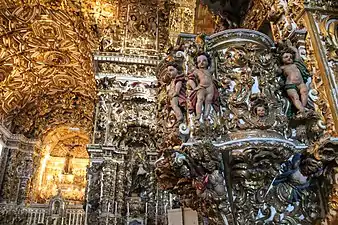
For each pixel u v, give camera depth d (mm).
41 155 19109
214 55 4160
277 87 3969
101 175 10969
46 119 19047
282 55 4148
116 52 12422
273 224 3893
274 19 5242
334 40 4328
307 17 4496
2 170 16750
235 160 3625
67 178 19922
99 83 12164
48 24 13750
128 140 11852
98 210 10500
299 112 3859
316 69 4180
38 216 16141
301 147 3779
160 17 13180
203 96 3764
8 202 16234
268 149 3512
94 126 11727
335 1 4641
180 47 4309
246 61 4047
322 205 3988
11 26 13922
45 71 16578
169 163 3596
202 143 3494
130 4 13250
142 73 12383
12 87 16656
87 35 13344
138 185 11320
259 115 3664
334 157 3631
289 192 4047
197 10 7953
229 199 3795
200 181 3633
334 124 3785
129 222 10562
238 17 6496
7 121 17578
